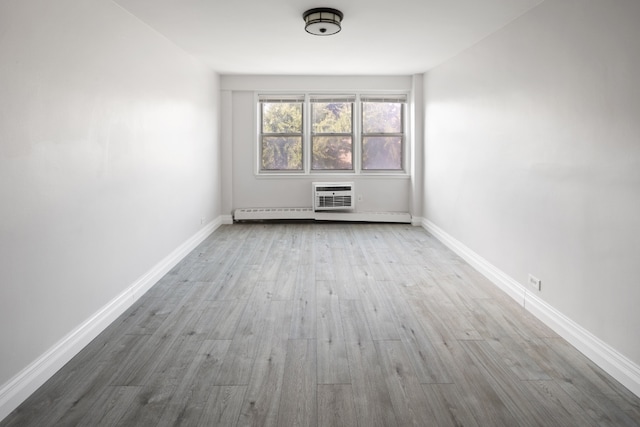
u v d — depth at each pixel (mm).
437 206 6469
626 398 2365
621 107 2514
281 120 7645
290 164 7738
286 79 7355
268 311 3627
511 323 3385
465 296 3990
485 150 4582
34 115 2463
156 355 2855
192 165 5742
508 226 4031
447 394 2402
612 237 2602
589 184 2820
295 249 5777
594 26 2750
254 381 2535
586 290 2861
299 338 3115
